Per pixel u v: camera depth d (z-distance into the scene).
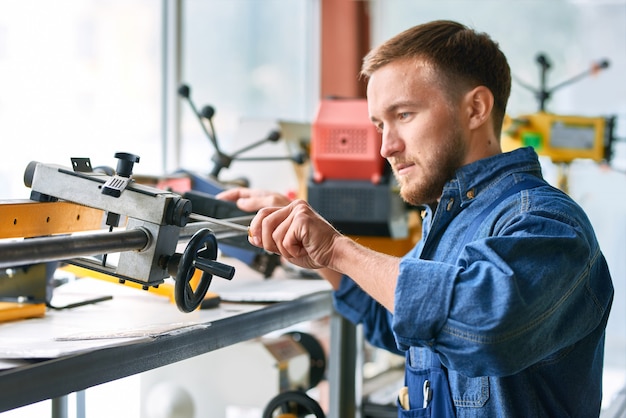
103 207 1.37
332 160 2.55
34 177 1.43
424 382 1.51
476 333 1.14
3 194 3.44
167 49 4.02
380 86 1.50
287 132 3.08
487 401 1.40
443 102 1.46
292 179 3.08
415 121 1.47
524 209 1.35
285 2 5.45
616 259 4.89
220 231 1.65
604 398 2.81
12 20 3.41
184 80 4.19
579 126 3.38
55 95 3.62
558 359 1.38
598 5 5.13
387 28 5.63
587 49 5.18
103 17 3.85
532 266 1.18
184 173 2.36
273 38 5.36
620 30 5.10
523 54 5.32
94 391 2.40
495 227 1.38
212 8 4.58
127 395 2.41
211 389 2.41
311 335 2.72
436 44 1.47
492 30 5.39
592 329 1.38
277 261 2.32
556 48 5.25
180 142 4.12
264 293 1.95
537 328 1.18
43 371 1.16
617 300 4.86
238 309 1.76
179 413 2.36
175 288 1.30
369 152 2.52
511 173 1.47
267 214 1.39
